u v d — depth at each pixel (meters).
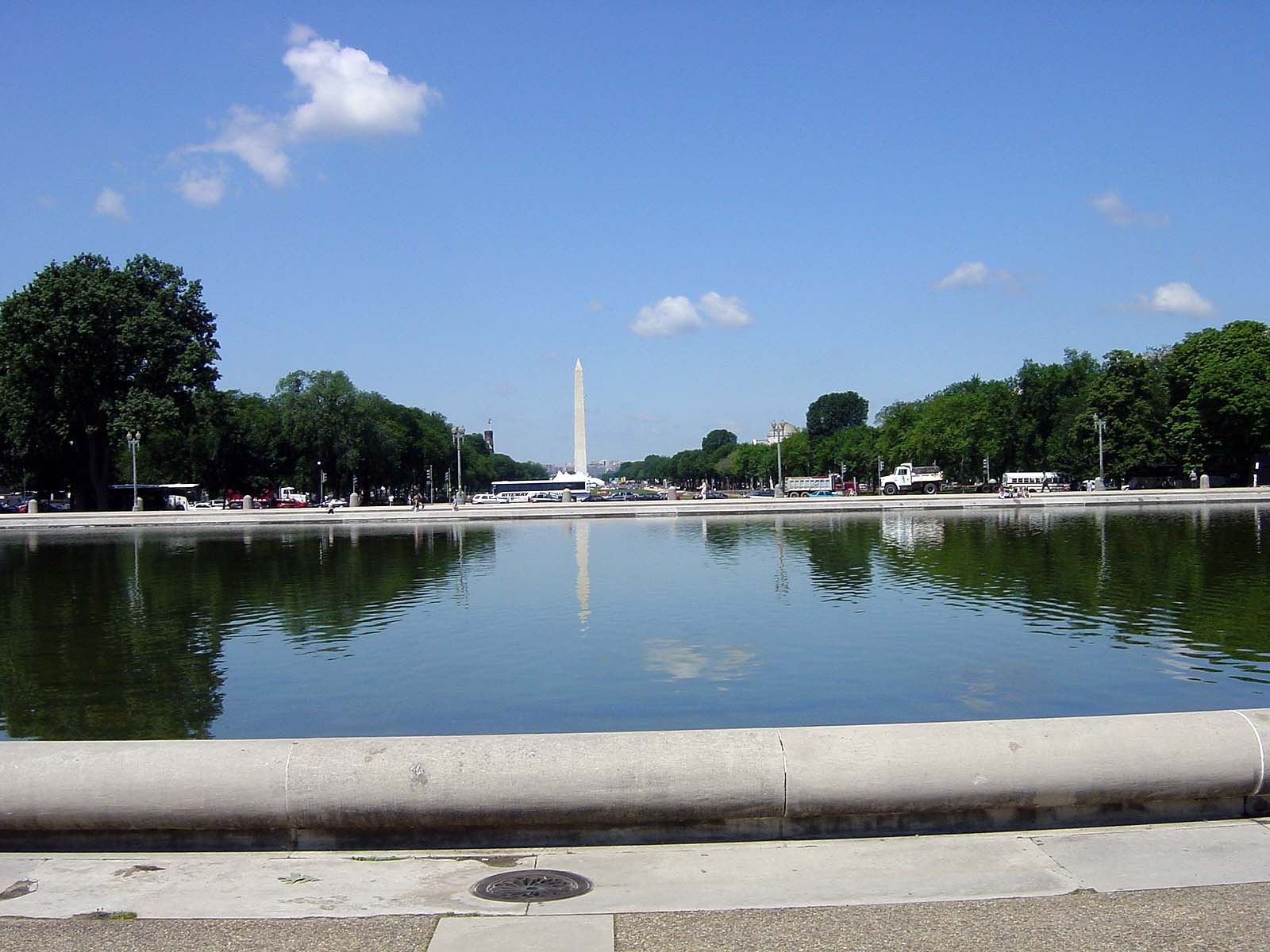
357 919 5.59
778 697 13.85
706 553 37.03
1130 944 5.10
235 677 15.92
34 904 5.90
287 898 5.93
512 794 6.66
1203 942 5.12
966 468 112.25
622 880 6.12
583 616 21.56
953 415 112.81
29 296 72.19
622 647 17.86
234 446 103.31
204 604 24.73
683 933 5.32
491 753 6.80
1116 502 69.56
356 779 6.67
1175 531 42.75
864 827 6.90
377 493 131.88
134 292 75.38
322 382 105.31
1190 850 6.45
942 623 19.81
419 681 15.38
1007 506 69.06
